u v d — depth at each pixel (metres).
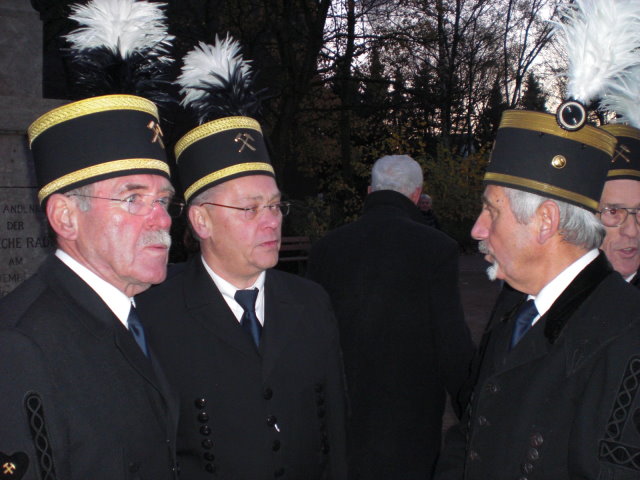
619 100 1.82
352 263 2.96
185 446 1.97
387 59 16.98
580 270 1.62
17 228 4.48
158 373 1.74
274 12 13.49
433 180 18.03
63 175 1.60
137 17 1.82
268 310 2.10
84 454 1.44
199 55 2.19
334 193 18.05
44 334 1.45
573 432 1.43
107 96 1.66
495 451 1.60
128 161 1.62
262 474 1.94
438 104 16.45
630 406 1.35
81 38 1.81
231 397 1.98
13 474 1.26
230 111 2.13
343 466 2.18
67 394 1.44
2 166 4.42
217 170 2.04
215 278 2.12
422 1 15.95
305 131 17.75
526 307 1.74
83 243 1.62
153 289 2.14
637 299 1.49
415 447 2.83
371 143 21.11
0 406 1.29
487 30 24.42
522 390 1.59
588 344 1.47
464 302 9.53
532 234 1.64
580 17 1.68
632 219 2.03
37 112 4.50
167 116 2.41
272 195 2.08
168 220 1.69
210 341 2.02
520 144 1.66
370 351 2.87
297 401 2.05
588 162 1.61
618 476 1.33
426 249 2.87
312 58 13.75
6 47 4.75
